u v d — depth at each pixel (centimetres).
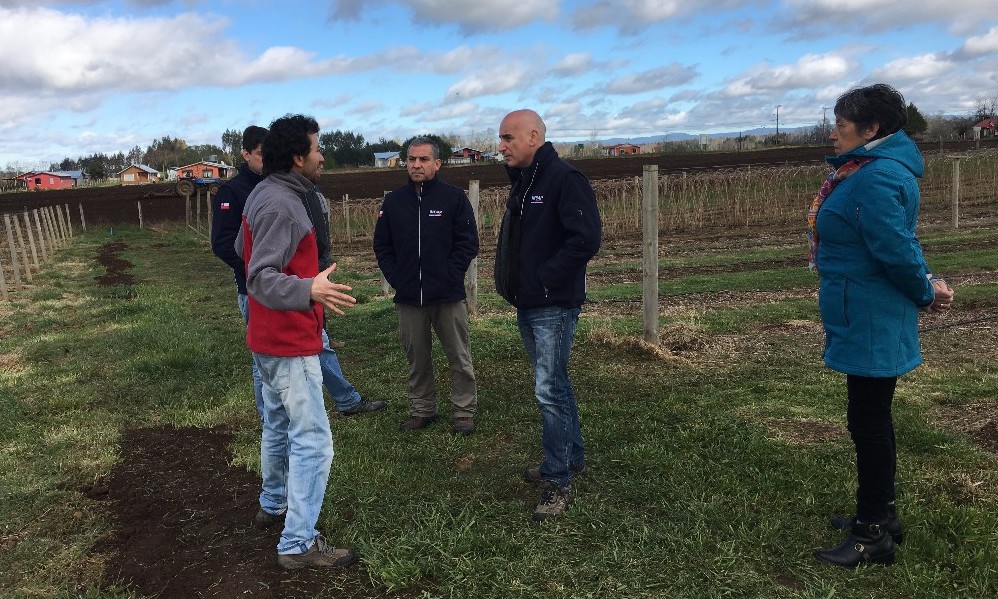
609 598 275
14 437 487
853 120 272
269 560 314
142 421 512
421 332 462
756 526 324
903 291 273
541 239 338
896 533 302
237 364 659
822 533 319
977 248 1184
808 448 406
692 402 499
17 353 730
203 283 1233
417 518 342
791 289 916
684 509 341
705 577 286
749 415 468
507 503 360
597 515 338
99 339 780
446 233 444
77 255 1806
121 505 379
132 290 1152
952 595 271
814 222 297
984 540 300
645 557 301
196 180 3772
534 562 300
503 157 344
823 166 2478
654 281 628
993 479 355
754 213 2023
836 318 285
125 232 2512
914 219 274
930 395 484
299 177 289
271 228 275
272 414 325
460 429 466
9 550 335
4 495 387
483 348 668
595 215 329
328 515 349
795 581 287
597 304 885
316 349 294
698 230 1855
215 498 380
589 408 495
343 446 446
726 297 891
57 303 1056
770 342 655
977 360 560
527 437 452
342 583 296
